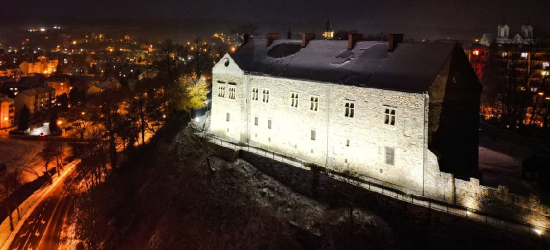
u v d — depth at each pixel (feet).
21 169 312.09
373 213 128.67
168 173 194.08
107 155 276.82
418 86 126.82
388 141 134.92
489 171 154.30
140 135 291.58
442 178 121.70
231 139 192.85
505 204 110.11
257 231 143.54
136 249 170.91
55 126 395.34
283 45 188.75
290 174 154.30
